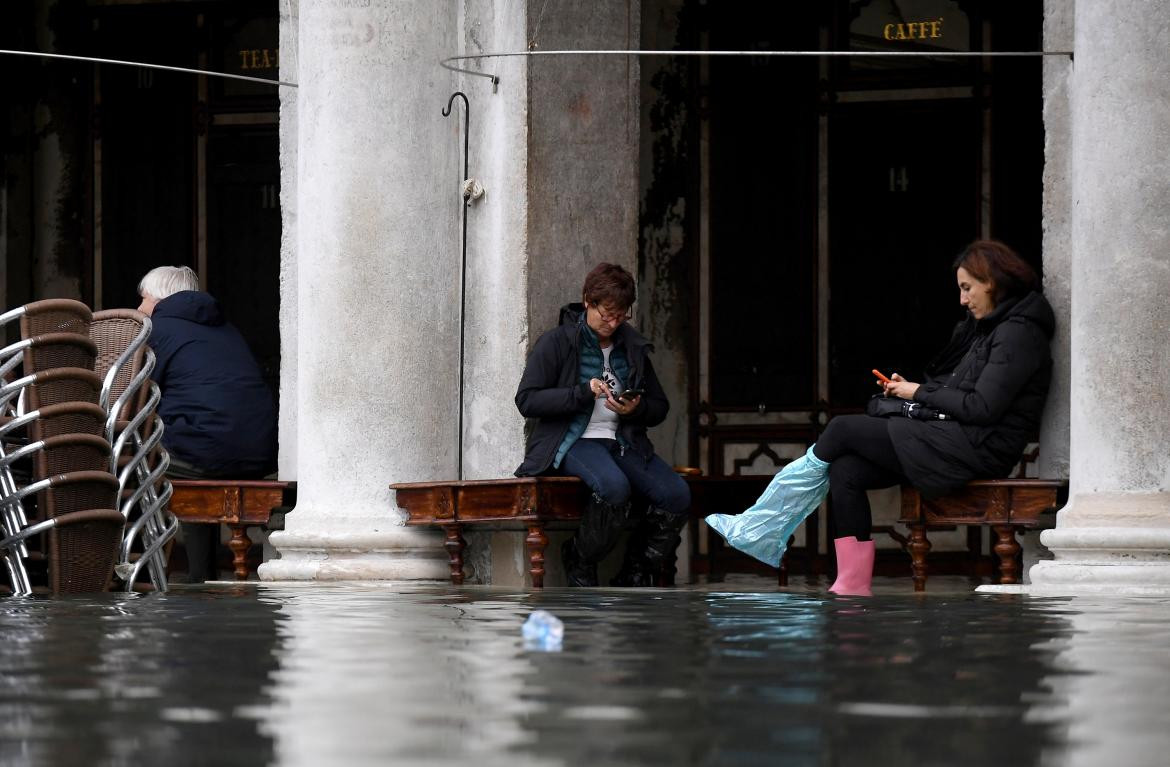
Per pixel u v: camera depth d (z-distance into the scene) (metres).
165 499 16.75
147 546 16.72
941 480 18.27
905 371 30.12
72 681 7.89
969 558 28.91
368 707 6.84
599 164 21.94
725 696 7.20
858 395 30.23
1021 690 7.47
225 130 32.47
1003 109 29.83
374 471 21.59
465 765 5.26
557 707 6.84
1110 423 17.69
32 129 32.97
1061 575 17.42
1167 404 17.58
